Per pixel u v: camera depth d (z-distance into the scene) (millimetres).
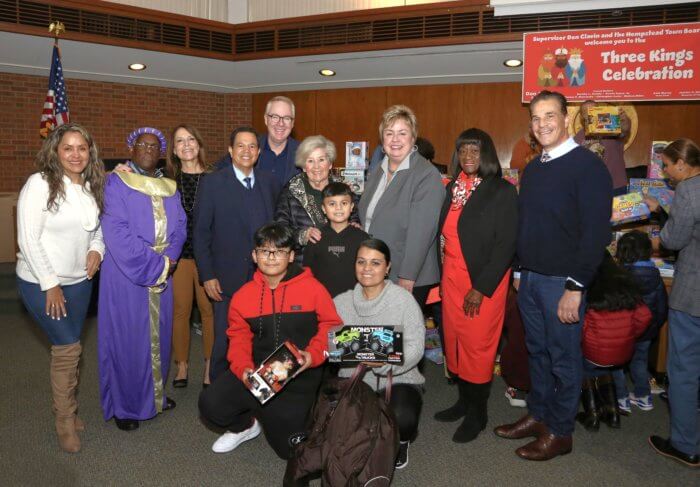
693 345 2572
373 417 2096
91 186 2666
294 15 6371
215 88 8039
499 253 2619
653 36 4770
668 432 2990
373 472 2023
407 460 2648
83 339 4527
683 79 4754
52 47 5914
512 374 3260
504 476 2533
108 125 7734
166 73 7129
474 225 2666
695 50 4691
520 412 3244
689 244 2559
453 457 2701
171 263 2938
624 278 2809
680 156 2613
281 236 2443
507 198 2639
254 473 2549
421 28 5660
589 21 5070
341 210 2723
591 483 2480
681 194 2529
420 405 2498
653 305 3107
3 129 7258
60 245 2559
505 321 3295
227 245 3016
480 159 2686
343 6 6168
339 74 7012
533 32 5145
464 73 6723
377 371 2502
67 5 5578
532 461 2666
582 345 2900
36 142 7461
